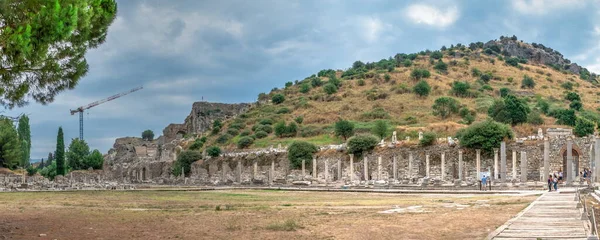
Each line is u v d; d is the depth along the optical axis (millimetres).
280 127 162000
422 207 39875
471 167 90812
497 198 47750
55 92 30203
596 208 33125
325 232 25984
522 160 71750
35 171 163000
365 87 195375
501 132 89875
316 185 89438
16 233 26641
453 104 152125
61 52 28953
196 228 28484
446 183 72062
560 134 98562
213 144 176750
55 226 29906
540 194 50562
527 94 178875
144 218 34344
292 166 117938
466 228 26172
